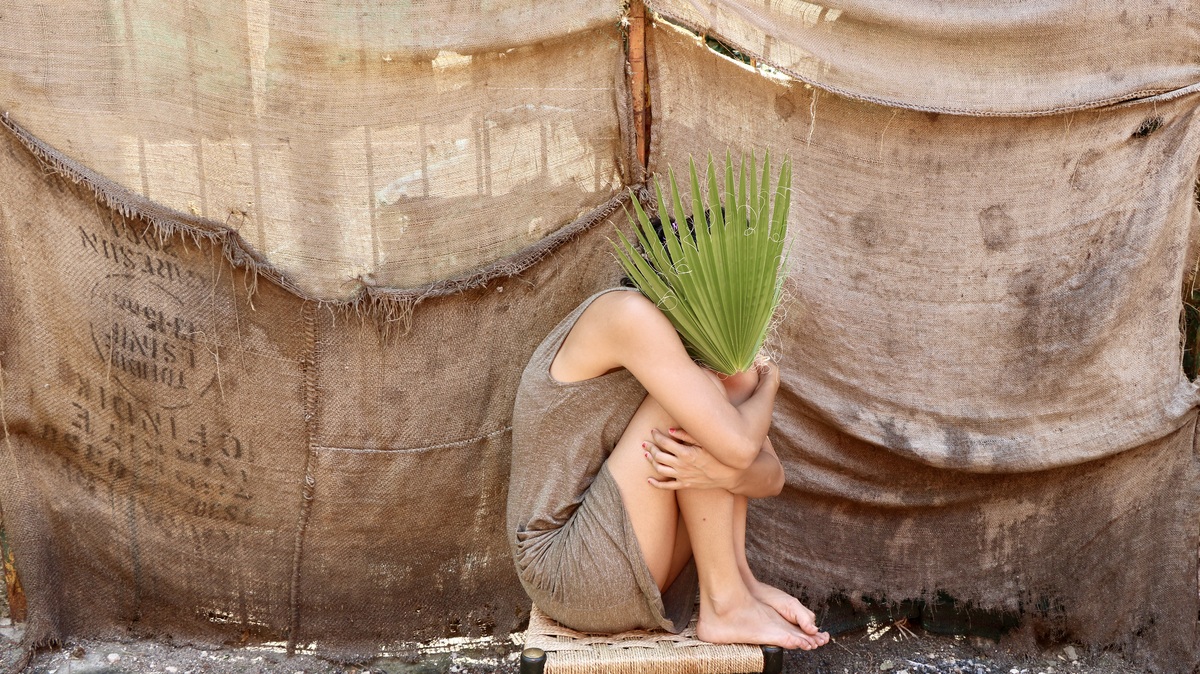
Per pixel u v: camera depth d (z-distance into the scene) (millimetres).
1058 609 2746
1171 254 2561
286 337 2369
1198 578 2645
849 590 2746
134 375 2354
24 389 2324
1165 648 2658
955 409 2605
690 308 1900
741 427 1903
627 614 1967
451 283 2367
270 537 2510
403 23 2197
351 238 2324
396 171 2303
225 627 2559
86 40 2133
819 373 2561
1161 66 2434
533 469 2072
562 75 2316
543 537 2031
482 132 2316
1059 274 2549
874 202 2480
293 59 2193
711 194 1826
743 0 2279
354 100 2242
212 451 2424
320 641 2582
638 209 1931
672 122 2371
